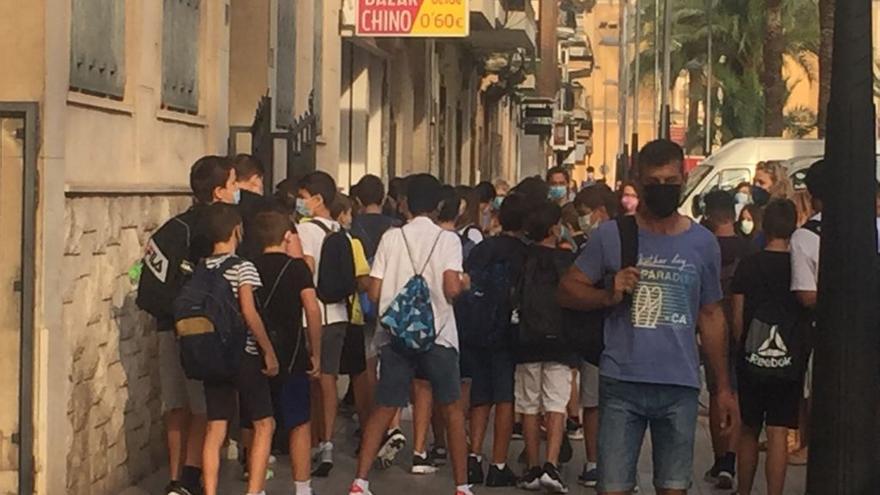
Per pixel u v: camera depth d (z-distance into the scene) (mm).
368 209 12273
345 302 10867
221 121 12648
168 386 9250
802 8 48781
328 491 10328
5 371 8305
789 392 8953
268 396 8789
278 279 9086
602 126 90562
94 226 9141
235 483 10359
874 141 7062
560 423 10375
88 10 9141
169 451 9523
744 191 18953
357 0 18094
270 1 14188
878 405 7203
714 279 7180
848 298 6973
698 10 51750
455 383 9617
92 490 9164
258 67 14172
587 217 11977
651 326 7027
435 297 9570
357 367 11438
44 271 8273
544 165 56312
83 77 9070
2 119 8242
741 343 9047
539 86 46125
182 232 9016
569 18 56344
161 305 9008
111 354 9500
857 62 7008
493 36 30312
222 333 8438
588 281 7105
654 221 7125
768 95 42156
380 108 23828
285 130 15078
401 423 13305
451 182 32188
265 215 9211
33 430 8297
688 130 60562
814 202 9016
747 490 9258
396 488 10508
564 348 10164
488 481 10641
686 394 7039
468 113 35750
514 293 10406
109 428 9484
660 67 54344
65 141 8625
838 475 6965
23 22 8234
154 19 10633
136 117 10203
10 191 8250
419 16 17953
